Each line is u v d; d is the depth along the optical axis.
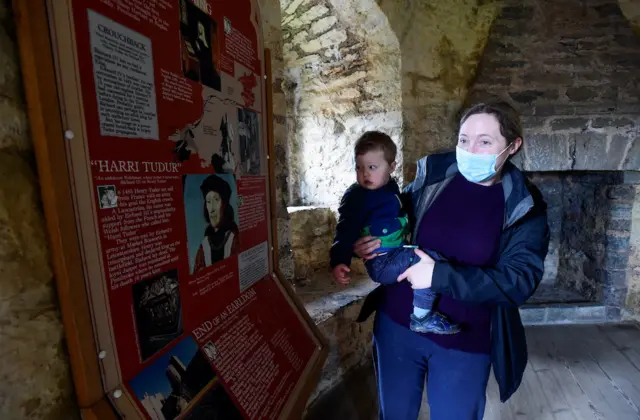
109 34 0.51
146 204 0.58
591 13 2.36
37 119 0.43
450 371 1.09
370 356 2.13
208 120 0.74
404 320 1.15
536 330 2.57
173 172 0.64
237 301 0.85
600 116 2.36
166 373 0.61
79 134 0.47
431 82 2.35
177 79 0.65
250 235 0.93
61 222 0.46
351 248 1.17
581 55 2.38
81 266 0.48
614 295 2.64
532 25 2.40
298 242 2.09
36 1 0.42
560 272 3.23
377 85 2.20
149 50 0.58
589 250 2.84
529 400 1.81
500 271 0.97
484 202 1.05
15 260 0.47
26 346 0.48
